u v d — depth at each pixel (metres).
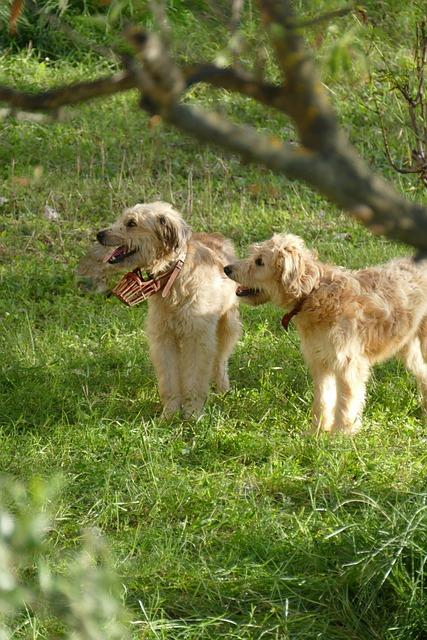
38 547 2.30
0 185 16.19
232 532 7.59
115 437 9.21
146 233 9.72
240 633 6.16
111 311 12.77
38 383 10.50
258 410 10.02
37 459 8.62
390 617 6.28
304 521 7.52
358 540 6.84
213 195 16.56
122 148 17.77
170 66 1.36
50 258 14.29
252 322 12.51
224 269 9.87
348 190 1.31
